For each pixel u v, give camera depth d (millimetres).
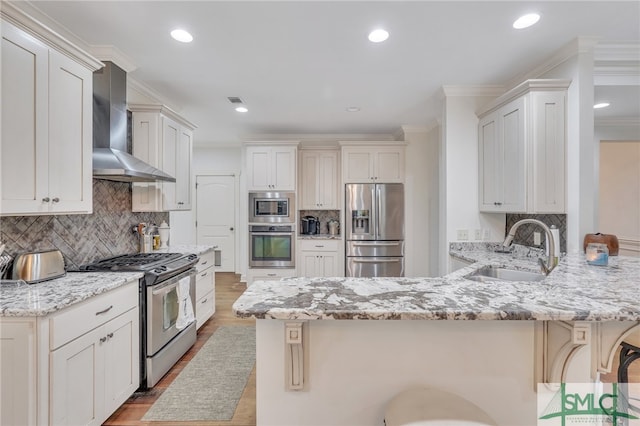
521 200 2416
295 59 2459
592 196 2211
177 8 1820
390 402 1059
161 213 3414
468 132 3029
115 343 1841
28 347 1358
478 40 2182
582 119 2207
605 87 2469
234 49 2299
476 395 1134
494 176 2770
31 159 1545
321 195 4875
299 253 4648
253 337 3129
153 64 2535
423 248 4520
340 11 1852
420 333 1135
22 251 1822
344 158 4582
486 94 3023
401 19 1933
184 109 3729
